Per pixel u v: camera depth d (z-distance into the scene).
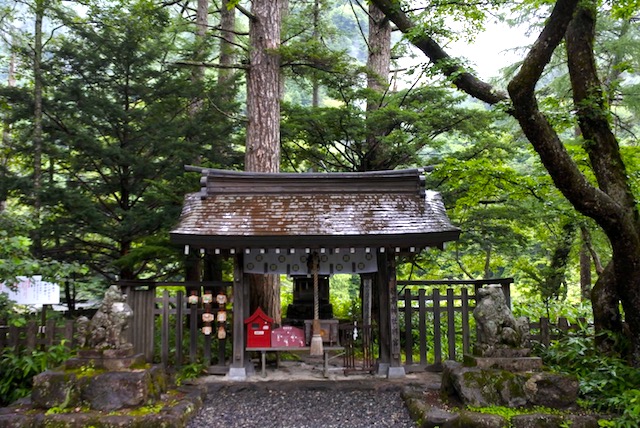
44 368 6.78
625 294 6.77
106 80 11.13
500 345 6.21
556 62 14.26
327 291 9.03
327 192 8.30
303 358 9.51
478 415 5.47
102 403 5.65
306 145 13.80
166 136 10.91
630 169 7.66
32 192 9.80
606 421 5.28
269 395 7.07
